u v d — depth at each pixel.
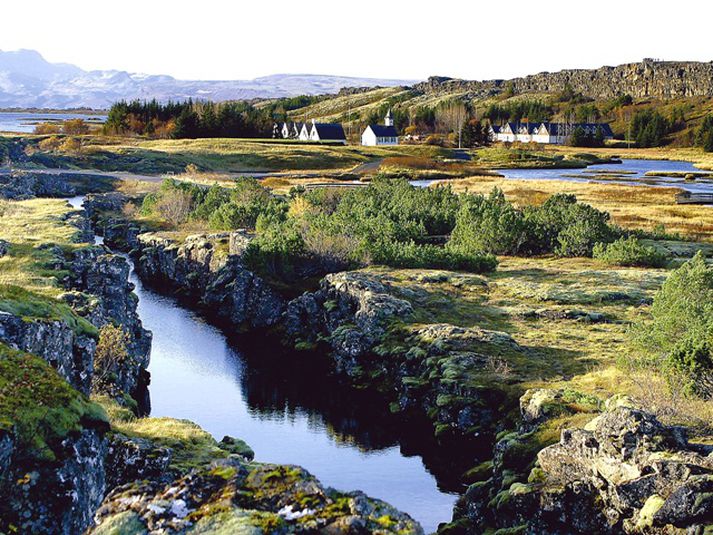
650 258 67.81
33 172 122.56
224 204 88.25
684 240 81.31
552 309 51.12
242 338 58.19
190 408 43.31
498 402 37.84
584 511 23.14
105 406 30.88
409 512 31.48
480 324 49.12
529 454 29.27
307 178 143.88
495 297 55.44
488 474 33.53
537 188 129.88
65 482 16.73
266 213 85.31
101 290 48.81
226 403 44.38
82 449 18.05
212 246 73.69
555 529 23.72
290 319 57.69
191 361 52.16
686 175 159.25
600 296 54.09
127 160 148.00
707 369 30.22
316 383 48.25
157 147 173.12
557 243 75.00
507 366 40.84
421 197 89.38
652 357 34.91
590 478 23.52
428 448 38.12
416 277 59.66
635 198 116.81
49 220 70.19
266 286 62.03
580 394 33.25
